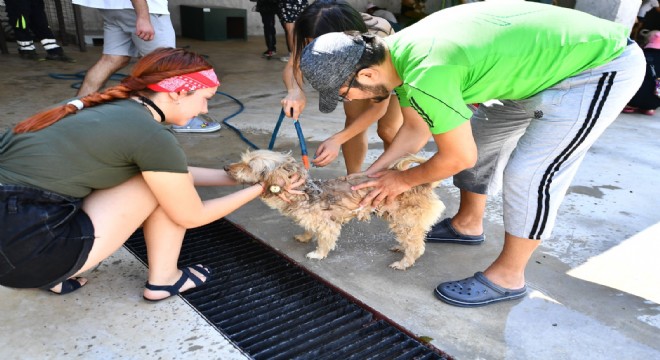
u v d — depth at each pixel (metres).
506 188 2.06
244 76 7.04
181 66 1.71
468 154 1.79
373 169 2.54
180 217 1.86
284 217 3.07
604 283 2.45
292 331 1.98
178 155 1.70
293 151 4.18
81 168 1.60
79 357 1.74
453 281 2.31
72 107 1.62
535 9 1.84
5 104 4.93
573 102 1.82
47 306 2.00
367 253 2.71
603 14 6.63
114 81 6.29
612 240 2.89
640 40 6.32
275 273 2.44
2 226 1.53
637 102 5.90
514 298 2.27
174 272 2.13
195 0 11.04
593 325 2.13
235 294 2.22
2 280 1.67
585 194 3.53
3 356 1.73
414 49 1.67
